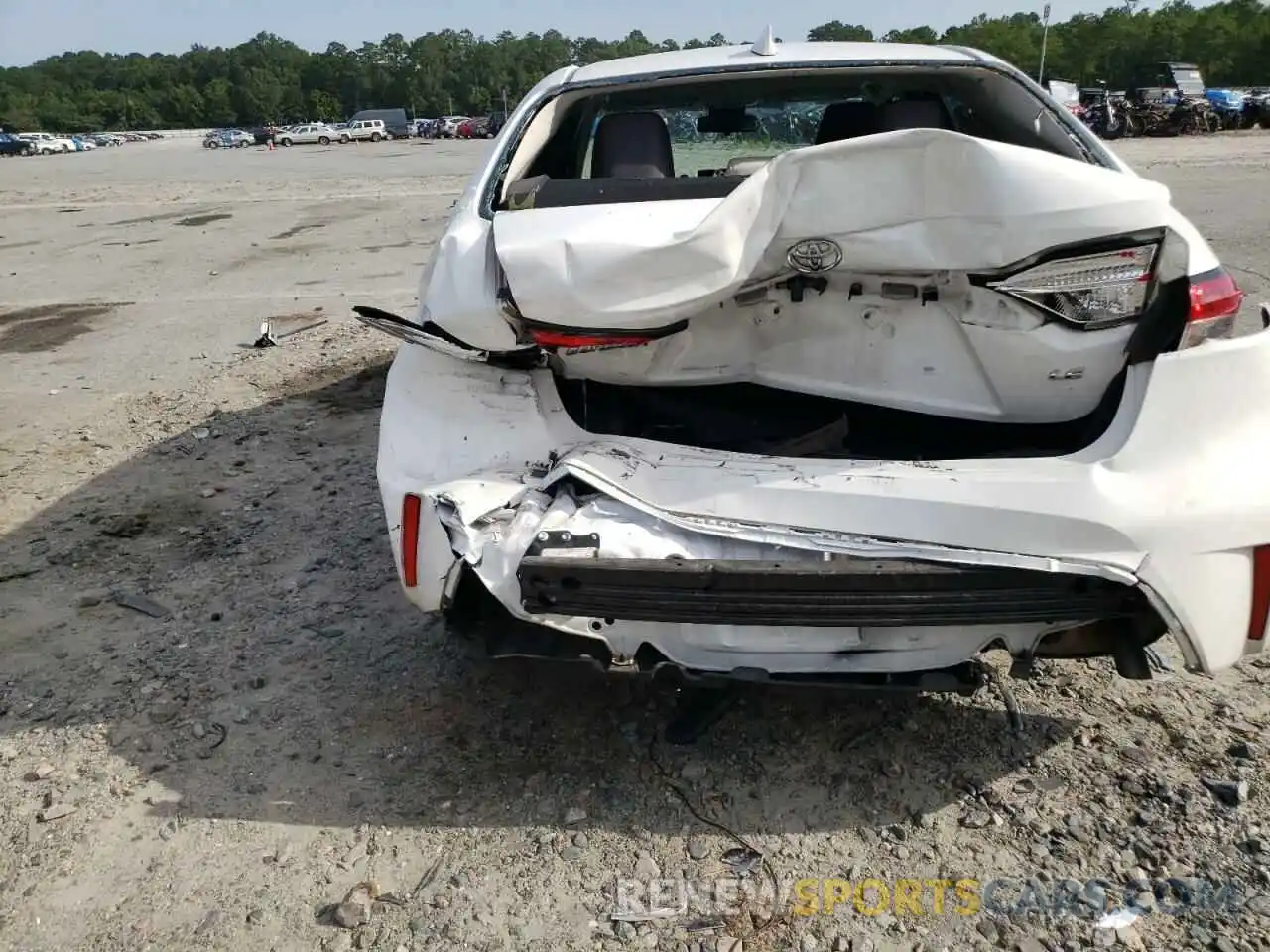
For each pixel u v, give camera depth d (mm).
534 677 2969
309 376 6188
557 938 2107
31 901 2250
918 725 2686
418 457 2480
